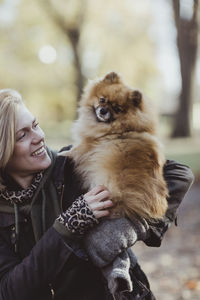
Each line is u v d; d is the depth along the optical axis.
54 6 22.61
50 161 1.97
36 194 1.91
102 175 2.18
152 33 24.95
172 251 5.80
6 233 1.91
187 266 5.14
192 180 2.26
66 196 2.04
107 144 2.41
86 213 1.78
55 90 27.03
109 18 24.44
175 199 2.13
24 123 1.93
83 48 24.38
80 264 1.88
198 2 10.09
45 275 1.74
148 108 2.77
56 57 25.88
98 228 1.90
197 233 6.48
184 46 21.19
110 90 2.85
